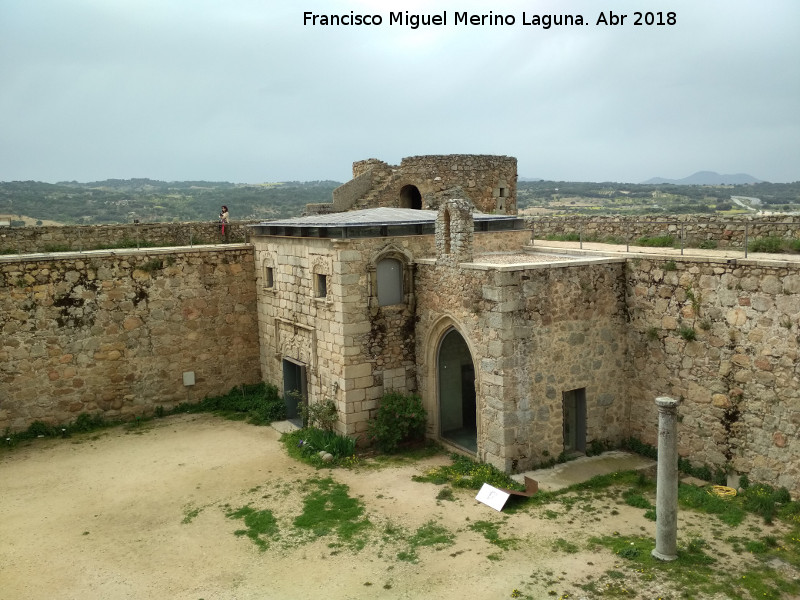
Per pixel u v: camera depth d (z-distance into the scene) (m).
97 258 20.62
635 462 16.66
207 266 22.41
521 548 12.57
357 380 18.31
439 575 11.74
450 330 18.11
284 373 21.41
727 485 14.97
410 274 18.72
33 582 11.99
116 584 11.88
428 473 16.70
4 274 19.39
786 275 13.51
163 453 18.53
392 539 13.17
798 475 13.57
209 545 13.21
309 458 17.72
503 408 15.68
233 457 18.12
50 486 16.38
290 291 20.78
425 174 29.84
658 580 11.23
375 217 19.69
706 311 15.25
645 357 16.94
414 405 18.48
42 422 20.20
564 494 14.99
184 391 22.36
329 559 12.48
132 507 15.10
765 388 14.08
